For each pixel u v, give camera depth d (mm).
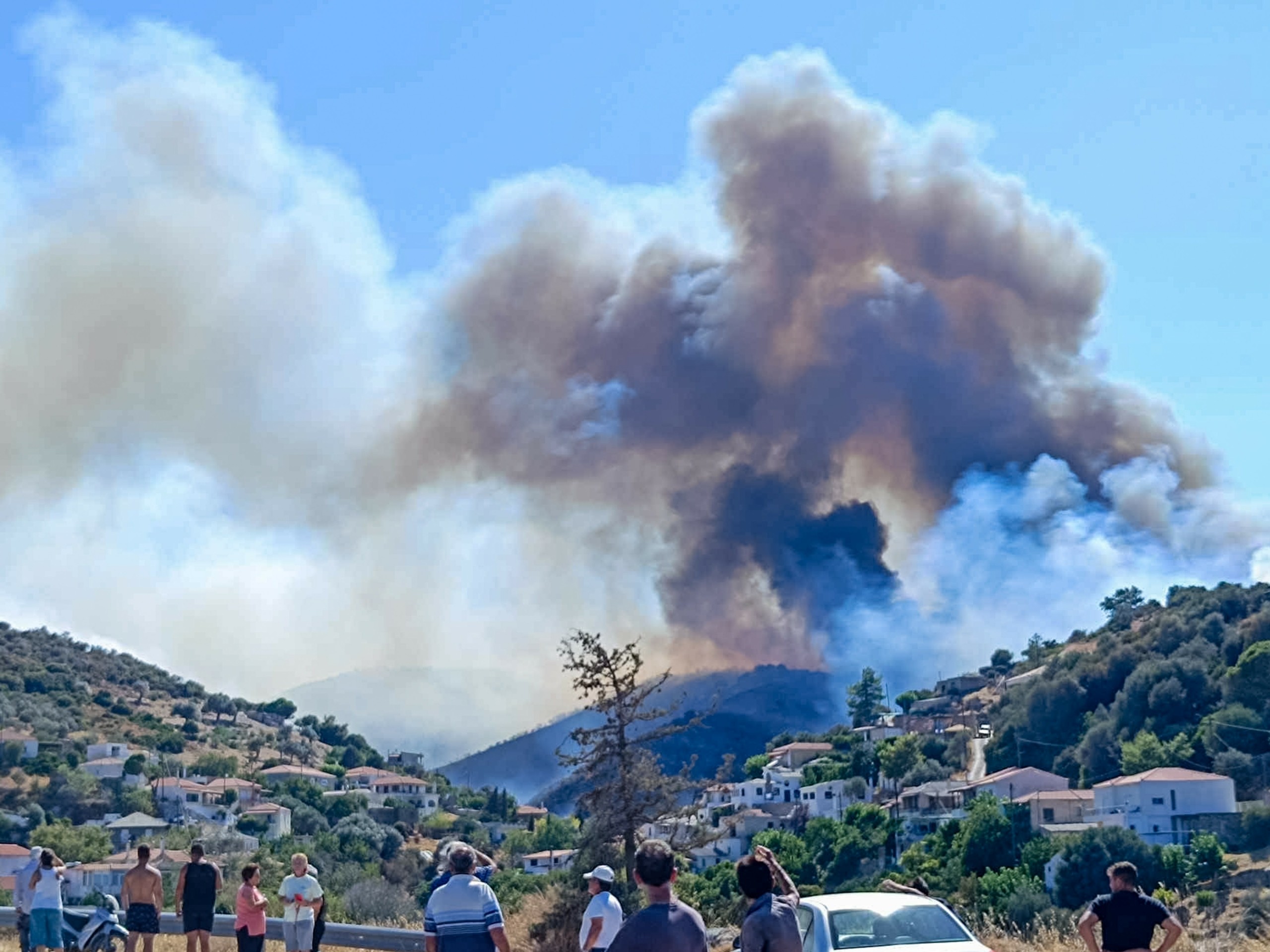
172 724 127375
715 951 16562
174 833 77438
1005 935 14867
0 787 87688
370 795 110125
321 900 13703
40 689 122062
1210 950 13492
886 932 9766
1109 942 8695
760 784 96000
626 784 19484
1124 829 46844
